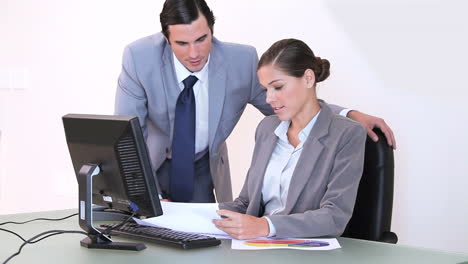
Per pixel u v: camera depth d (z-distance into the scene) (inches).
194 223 74.4
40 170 173.3
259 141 85.8
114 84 158.1
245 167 135.9
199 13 82.5
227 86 93.7
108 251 64.6
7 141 176.6
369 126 83.5
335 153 76.1
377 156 80.0
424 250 64.2
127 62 93.7
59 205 171.2
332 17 118.9
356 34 115.9
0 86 175.9
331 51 119.6
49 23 167.5
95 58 160.7
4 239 71.6
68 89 166.2
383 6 112.0
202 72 92.8
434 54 106.6
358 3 115.1
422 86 108.4
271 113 99.0
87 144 68.4
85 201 66.8
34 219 83.8
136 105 94.3
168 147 97.7
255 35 131.7
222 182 102.9
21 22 171.9
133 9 152.4
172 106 93.4
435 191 108.1
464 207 104.6
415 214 110.9
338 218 72.2
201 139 96.9
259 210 82.5
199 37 83.3
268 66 76.9
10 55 174.7
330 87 120.3
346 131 76.4
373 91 114.6
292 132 81.1
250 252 62.9
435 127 107.3
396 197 113.2
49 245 68.0
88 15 160.4
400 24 110.3
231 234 68.9
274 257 60.6
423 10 107.3
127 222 78.4
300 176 77.4
